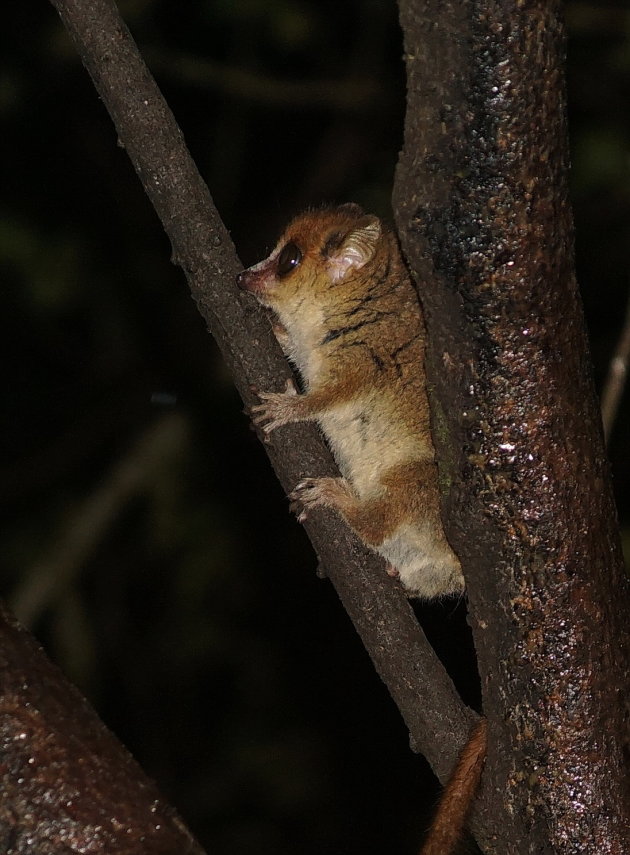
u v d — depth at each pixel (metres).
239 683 15.51
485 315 5.25
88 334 16.06
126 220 15.43
